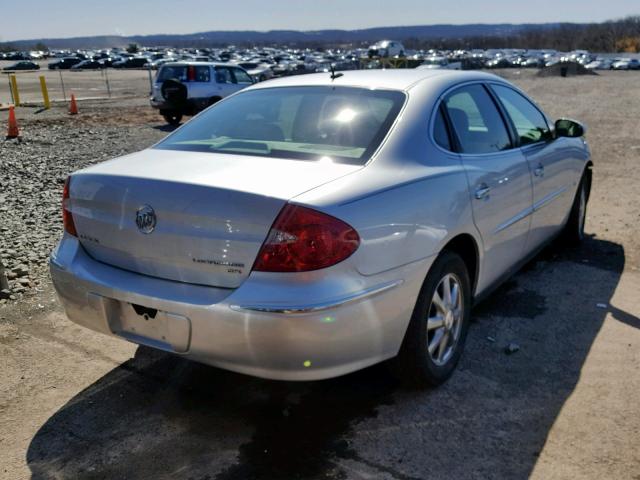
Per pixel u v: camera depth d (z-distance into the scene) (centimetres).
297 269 246
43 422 300
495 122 390
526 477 256
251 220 250
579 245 559
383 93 340
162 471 264
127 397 321
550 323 402
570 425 291
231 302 249
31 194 815
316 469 263
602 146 1131
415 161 307
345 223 254
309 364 255
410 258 283
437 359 323
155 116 1928
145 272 280
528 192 405
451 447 276
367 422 296
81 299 296
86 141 1341
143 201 273
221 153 311
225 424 297
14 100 2438
